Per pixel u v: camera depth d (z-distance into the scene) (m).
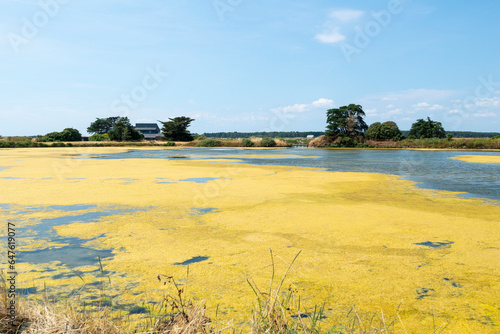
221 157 26.06
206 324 2.50
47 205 7.79
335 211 7.21
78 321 2.61
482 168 16.81
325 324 2.85
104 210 7.30
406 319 2.98
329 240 5.25
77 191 9.61
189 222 6.33
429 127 54.41
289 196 8.99
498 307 3.21
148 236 5.47
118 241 5.21
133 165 18.02
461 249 4.84
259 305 2.62
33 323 2.55
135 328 2.63
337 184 11.22
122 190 9.81
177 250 4.80
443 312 3.11
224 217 6.70
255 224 6.18
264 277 3.86
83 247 4.93
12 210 7.29
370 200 8.49
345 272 4.02
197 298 3.34
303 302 3.27
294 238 5.36
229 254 4.64
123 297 3.35
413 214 6.93
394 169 16.41
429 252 4.71
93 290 3.50
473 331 2.80
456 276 3.92
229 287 3.60
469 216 6.77
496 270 4.09
